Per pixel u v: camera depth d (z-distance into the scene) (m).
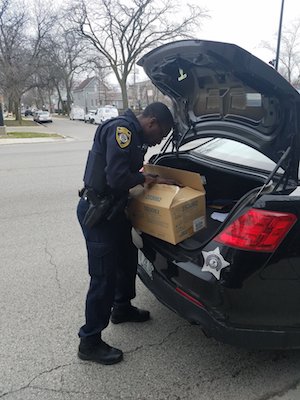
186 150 3.36
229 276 2.02
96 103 79.00
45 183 7.48
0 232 4.71
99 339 2.47
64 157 11.38
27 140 18.92
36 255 4.03
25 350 2.58
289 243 2.00
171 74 2.52
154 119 2.24
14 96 35.72
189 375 2.35
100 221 2.27
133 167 2.23
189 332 2.77
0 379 2.33
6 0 33.59
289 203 1.98
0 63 34.44
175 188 2.32
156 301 3.16
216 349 2.58
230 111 2.39
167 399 2.17
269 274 2.03
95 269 2.34
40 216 5.34
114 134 2.12
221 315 2.09
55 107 93.12
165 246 2.41
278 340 2.12
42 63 37.00
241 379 2.31
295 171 2.07
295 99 1.91
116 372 2.38
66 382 2.31
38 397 2.20
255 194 2.05
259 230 1.96
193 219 2.33
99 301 2.37
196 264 2.17
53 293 3.28
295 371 2.38
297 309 2.10
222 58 1.95
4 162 10.45
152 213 2.32
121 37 36.66
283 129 2.05
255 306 2.07
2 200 6.20
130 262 2.70
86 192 2.29
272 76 1.88
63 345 2.63
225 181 3.15
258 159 2.79
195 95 2.61
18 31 34.97
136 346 2.62
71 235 4.61
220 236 2.07
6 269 3.71
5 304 3.11
